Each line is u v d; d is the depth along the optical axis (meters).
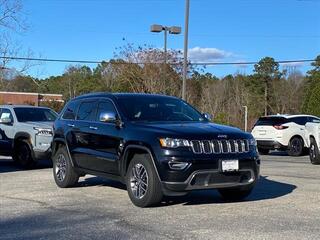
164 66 38.19
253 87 77.31
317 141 15.65
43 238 6.54
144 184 8.34
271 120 21.23
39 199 9.37
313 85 36.84
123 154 8.73
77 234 6.71
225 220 7.33
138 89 40.56
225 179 8.15
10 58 36.41
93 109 10.10
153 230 6.83
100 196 9.64
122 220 7.47
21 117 15.27
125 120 9.01
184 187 7.88
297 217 7.49
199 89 49.12
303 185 10.85
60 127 10.88
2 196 9.74
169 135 8.02
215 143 8.09
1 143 15.38
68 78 88.81
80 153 10.10
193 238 6.36
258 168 8.54
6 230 6.98
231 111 50.88
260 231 6.64
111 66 50.28
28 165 14.65
